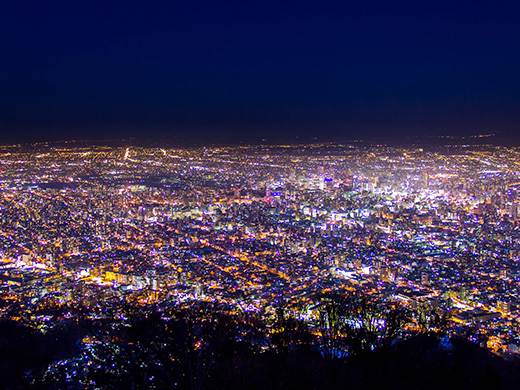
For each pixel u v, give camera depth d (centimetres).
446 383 1578
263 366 1633
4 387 1736
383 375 1593
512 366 1730
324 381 1589
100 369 1739
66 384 1745
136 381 1652
